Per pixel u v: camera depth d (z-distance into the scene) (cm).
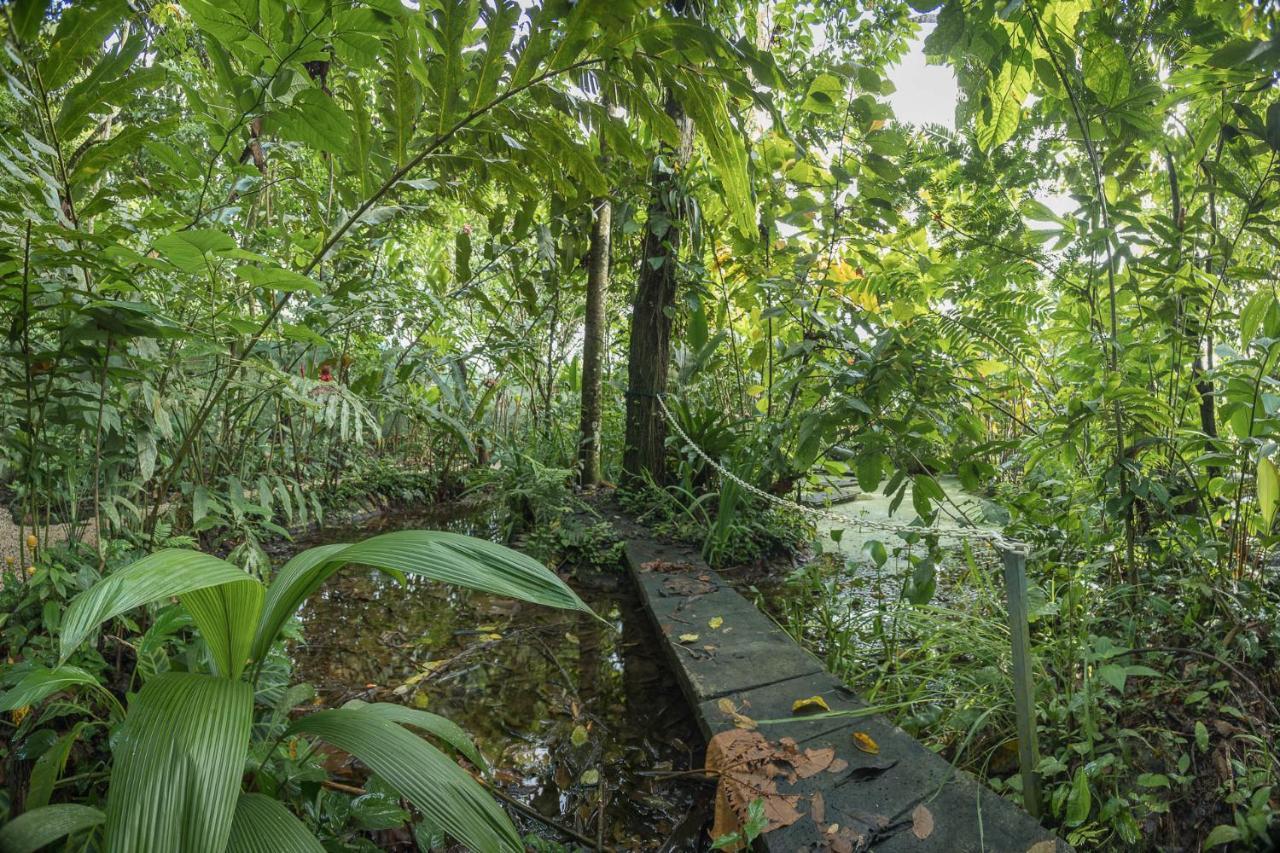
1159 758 158
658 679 240
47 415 172
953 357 350
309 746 151
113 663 181
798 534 416
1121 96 212
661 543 398
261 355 238
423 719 133
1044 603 199
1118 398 207
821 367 333
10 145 152
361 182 221
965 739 173
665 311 475
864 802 150
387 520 495
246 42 178
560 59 219
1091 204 222
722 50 217
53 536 262
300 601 120
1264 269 218
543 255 454
